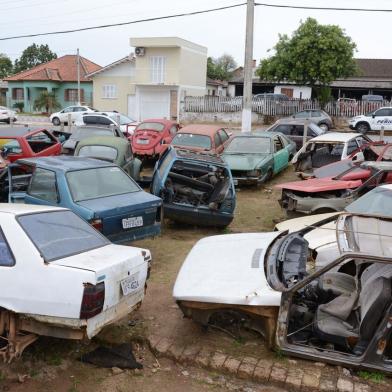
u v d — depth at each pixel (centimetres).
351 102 3177
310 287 525
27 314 443
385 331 455
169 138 1703
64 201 739
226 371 477
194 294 497
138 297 508
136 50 3775
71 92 4816
